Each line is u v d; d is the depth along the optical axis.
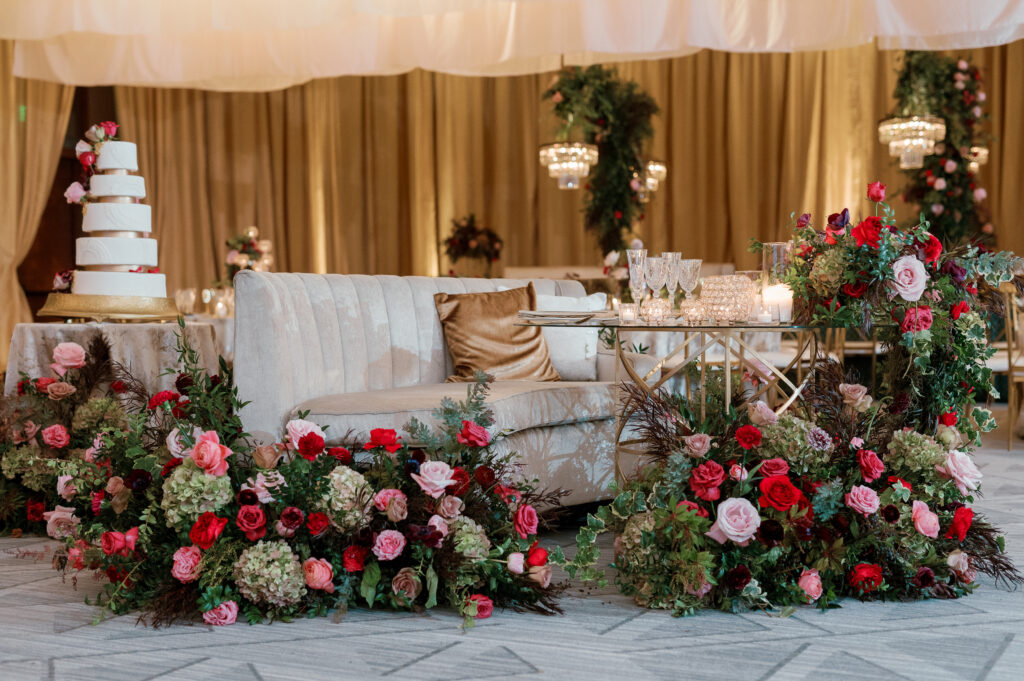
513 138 9.50
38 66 6.12
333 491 2.35
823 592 2.39
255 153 9.19
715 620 2.26
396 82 9.58
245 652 2.07
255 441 2.83
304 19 4.82
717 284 2.78
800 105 8.75
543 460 3.17
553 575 2.69
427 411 2.80
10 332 7.38
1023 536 3.07
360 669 1.96
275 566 2.24
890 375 2.75
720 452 2.48
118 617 2.34
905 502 2.47
